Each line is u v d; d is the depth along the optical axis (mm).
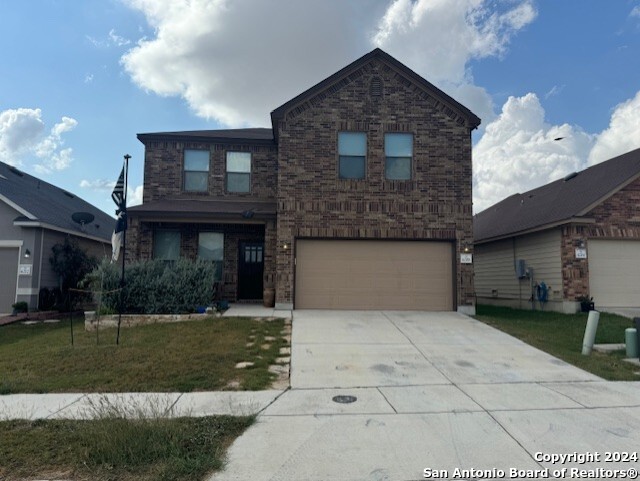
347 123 13977
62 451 4586
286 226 13570
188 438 4836
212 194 16281
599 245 14500
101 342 9445
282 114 13859
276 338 9898
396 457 4496
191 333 10109
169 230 15781
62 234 16562
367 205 13742
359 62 14070
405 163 14047
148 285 12117
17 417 5523
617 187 14266
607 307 14281
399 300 13688
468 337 10297
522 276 16828
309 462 4379
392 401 6230
